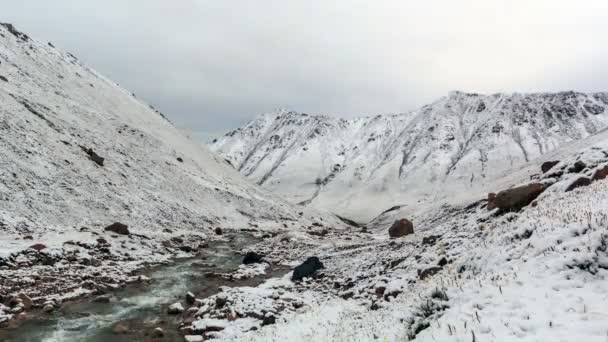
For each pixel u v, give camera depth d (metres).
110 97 88.75
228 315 17.17
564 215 12.27
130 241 33.97
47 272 22.47
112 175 49.59
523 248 11.29
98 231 34.00
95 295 20.38
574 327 6.68
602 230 9.89
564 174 22.08
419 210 81.56
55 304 18.09
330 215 120.19
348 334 11.81
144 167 60.28
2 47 68.69
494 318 7.75
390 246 28.17
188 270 28.88
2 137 39.00
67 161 44.19
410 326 9.52
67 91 71.69
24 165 37.59
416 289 13.90
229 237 49.72
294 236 48.66
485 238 15.66
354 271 23.83
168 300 20.56
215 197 68.38
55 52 91.06
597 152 22.23
